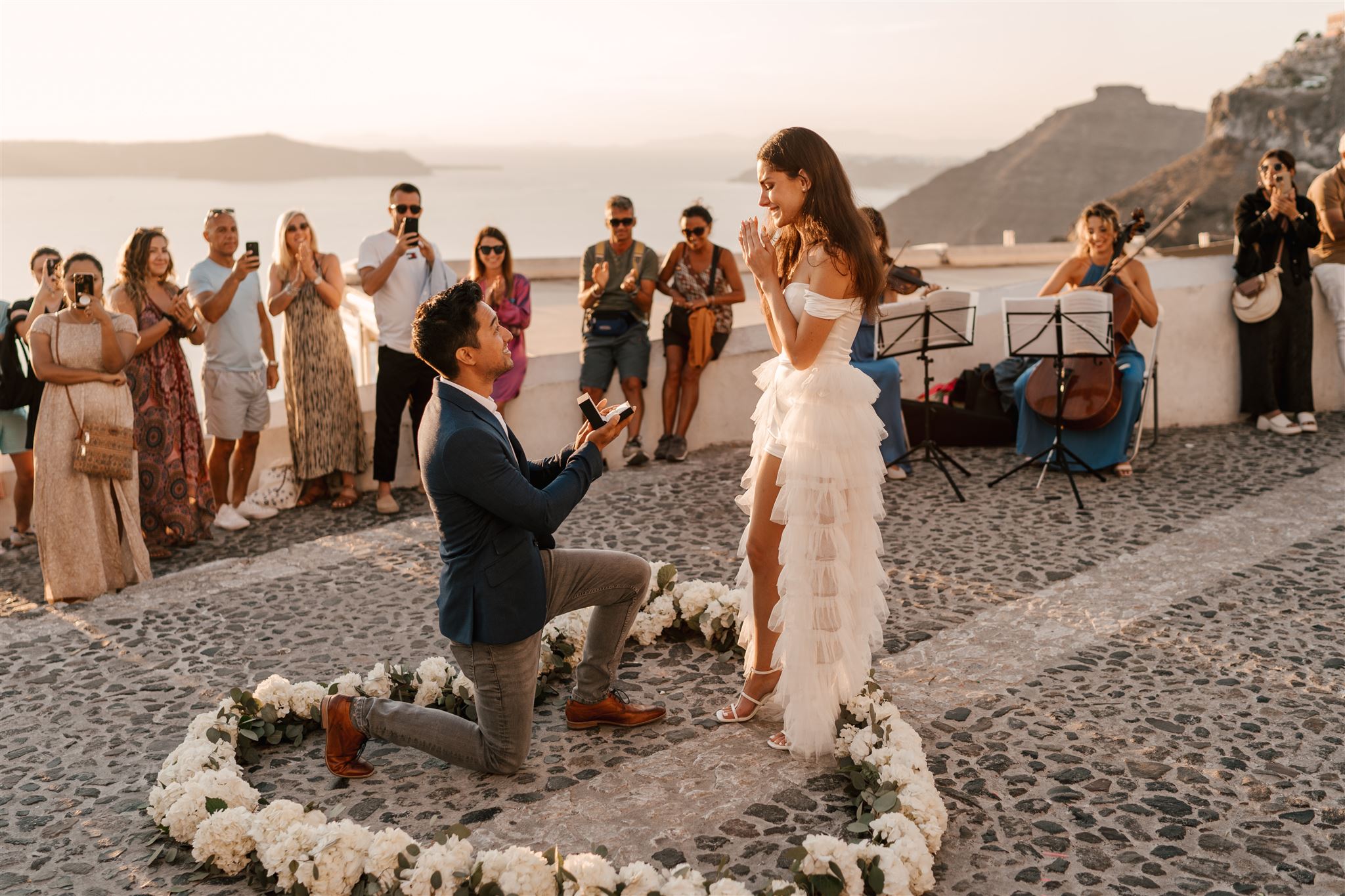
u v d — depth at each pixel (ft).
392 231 23.76
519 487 10.58
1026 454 24.22
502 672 11.08
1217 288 27.12
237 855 10.05
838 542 11.45
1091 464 23.29
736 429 27.32
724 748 12.23
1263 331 26.43
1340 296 27.25
